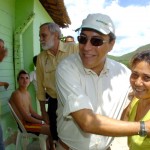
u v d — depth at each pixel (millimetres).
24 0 6371
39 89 4172
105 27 2092
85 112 1952
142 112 2062
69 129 2305
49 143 4781
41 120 5422
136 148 2004
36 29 7414
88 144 2307
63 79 2170
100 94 2277
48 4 8438
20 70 5770
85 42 2127
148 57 1939
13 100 4961
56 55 3871
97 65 2238
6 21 5613
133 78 2010
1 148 3318
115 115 2350
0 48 3764
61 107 2291
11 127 5078
